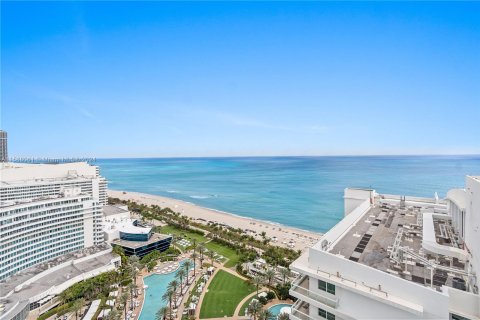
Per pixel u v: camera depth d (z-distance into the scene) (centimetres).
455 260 4266
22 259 10644
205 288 10225
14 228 10381
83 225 13000
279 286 9850
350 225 6031
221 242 15188
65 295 9019
